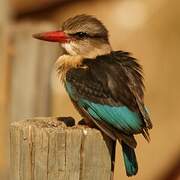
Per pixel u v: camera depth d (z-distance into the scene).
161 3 18.48
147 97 17.45
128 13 18.73
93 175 9.09
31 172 8.98
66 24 11.77
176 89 17.47
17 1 19.73
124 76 10.97
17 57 13.38
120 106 10.67
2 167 13.35
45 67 13.42
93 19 11.77
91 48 11.60
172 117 17.27
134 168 10.21
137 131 10.38
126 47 18.33
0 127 13.34
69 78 11.27
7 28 13.39
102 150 9.12
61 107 16.56
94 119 10.86
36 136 8.93
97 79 11.02
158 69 17.77
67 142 8.93
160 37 18.16
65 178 8.95
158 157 16.92
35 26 13.46
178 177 16.94
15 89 13.39
